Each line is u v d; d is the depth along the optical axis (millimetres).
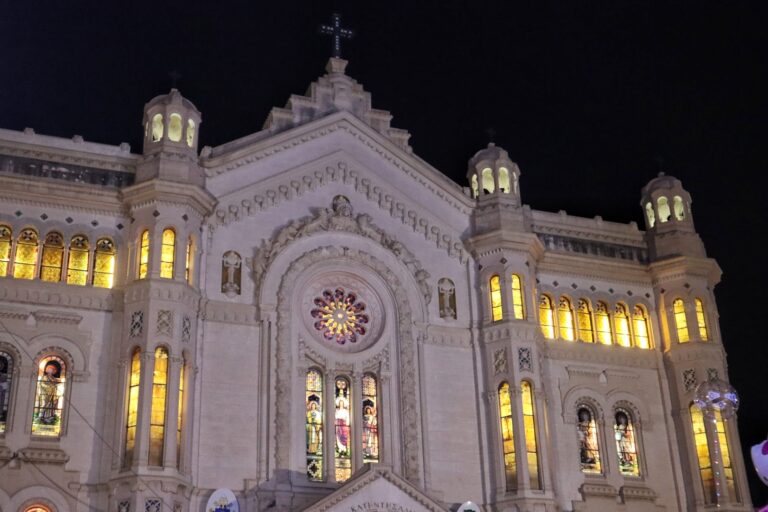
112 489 41688
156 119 49219
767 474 28297
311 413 47281
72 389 43875
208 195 47844
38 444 42594
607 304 55875
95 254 46688
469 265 53094
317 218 50625
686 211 57875
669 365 54812
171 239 46250
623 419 53656
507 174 55031
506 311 50969
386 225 52438
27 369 43531
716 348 54375
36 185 46312
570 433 51781
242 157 50594
